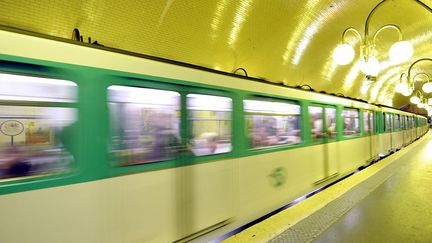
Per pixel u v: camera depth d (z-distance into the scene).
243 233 3.45
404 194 5.12
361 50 3.96
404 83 5.93
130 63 3.07
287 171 5.61
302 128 6.15
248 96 4.70
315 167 6.61
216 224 3.98
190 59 6.00
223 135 4.20
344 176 8.12
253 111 4.81
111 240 2.81
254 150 4.76
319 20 6.65
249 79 4.77
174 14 4.91
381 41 8.59
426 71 14.06
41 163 2.42
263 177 4.93
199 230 3.73
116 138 2.92
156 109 3.32
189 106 3.69
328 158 7.22
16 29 2.36
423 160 9.45
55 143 2.51
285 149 5.56
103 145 2.80
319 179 6.76
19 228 2.26
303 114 6.21
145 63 3.21
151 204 3.20
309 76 9.66
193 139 3.72
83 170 2.65
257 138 4.87
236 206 4.33
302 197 6.30
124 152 2.98
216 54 6.37
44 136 2.45
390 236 3.35
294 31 6.82
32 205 2.33
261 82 5.04
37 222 2.35
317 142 6.73
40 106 2.43
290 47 7.49
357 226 3.64
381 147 11.89
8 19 3.51
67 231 2.52
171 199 3.41
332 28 7.17
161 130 3.35
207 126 3.93
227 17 5.55
